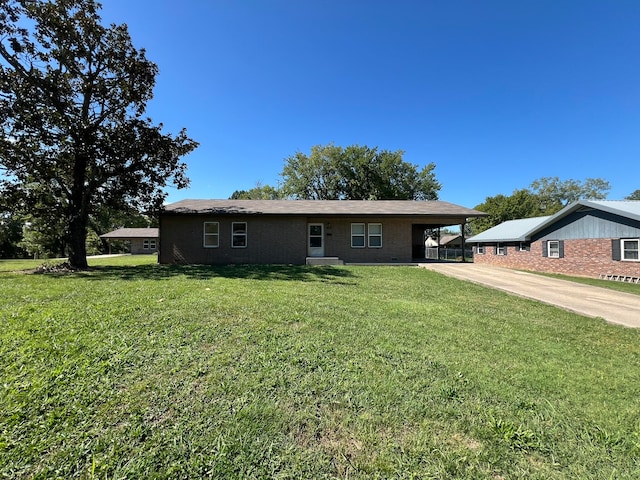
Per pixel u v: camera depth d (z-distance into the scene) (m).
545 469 1.74
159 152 11.48
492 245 20.83
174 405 2.21
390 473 1.68
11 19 9.38
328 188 35.81
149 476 1.61
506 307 6.19
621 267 11.98
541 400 2.48
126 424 1.99
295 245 13.90
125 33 10.80
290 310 4.68
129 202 12.30
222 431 1.96
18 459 1.68
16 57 9.59
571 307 6.39
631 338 4.38
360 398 2.39
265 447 1.85
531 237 16.98
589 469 1.74
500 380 2.79
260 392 2.42
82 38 10.31
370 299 6.06
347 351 3.28
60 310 4.26
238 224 13.80
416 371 2.89
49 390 2.32
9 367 2.62
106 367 2.69
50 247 31.72
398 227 14.90
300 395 2.41
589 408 2.39
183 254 13.55
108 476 1.60
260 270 10.09
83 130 9.88
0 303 4.68
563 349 3.77
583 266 13.67
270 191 40.62
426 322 4.59
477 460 1.79
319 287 7.17
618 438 2.01
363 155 34.84
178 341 3.30
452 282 9.14
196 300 5.00
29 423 1.96
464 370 2.96
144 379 2.53
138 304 4.67
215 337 3.46
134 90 11.02
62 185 10.58
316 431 2.01
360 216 13.95
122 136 10.66
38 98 9.81
